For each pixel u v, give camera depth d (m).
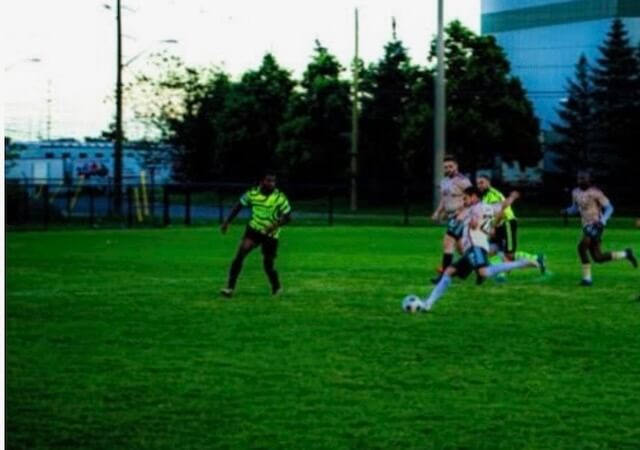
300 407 15.65
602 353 20.20
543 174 112.56
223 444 13.65
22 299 28.88
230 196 123.81
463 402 16.02
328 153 119.25
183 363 19.05
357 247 50.22
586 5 136.88
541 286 32.41
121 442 13.71
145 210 83.88
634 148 105.81
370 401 16.05
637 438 13.98
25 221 72.31
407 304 26.03
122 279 34.66
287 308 26.89
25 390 16.77
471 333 22.61
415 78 117.06
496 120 109.25
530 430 14.39
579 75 109.94
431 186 97.56
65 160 110.00
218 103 134.88
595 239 32.69
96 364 18.97
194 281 33.97
